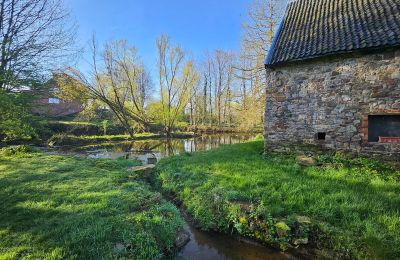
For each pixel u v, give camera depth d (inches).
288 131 318.0
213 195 214.7
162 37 1178.6
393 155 245.1
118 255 128.8
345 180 221.5
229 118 1583.4
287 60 302.4
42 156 418.3
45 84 378.6
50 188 223.1
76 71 832.3
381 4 305.3
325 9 361.7
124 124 1085.8
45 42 382.0
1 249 123.4
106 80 1053.2
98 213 170.9
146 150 704.4
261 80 668.1
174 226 180.5
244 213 181.0
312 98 296.5
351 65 267.4
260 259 160.7
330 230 146.5
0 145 503.5
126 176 297.3
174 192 265.7
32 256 119.2
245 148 424.8
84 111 1013.8
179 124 1544.0
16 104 324.5
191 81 1212.5
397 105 241.4
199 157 383.6
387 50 244.4
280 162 298.4
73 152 639.1
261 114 665.0
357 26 289.1
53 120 886.4
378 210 159.5
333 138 282.5
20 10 366.6
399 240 131.8
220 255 166.1
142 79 1374.3
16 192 210.4
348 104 271.4
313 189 200.7
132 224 159.2
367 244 133.8
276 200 186.4
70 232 143.3
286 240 156.2
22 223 152.6
